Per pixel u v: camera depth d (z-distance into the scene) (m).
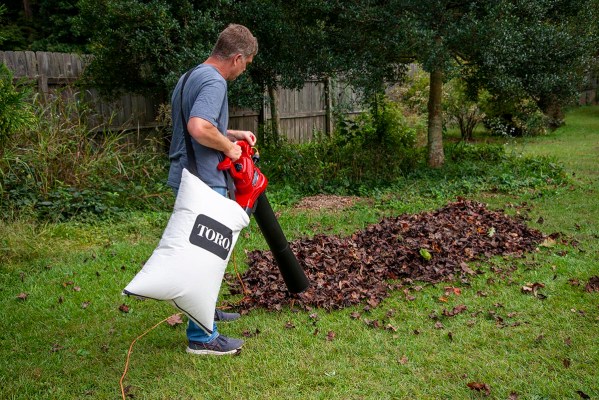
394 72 9.62
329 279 4.66
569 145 13.35
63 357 3.55
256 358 3.47
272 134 11.27
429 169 9.76
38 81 9.53
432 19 8.24
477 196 8.16
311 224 6.76
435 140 9.97
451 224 5.89
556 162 10.13
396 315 4.05
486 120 14.70
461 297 4.36
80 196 6.95
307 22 8.92
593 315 3.94
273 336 3.77
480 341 3.61
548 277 4.70
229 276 4.93
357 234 5.90
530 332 3.72
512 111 14.23
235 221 3.12
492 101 12.38
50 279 4.98
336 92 13.56
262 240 6.07
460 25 7.96
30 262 5.47
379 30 8.31
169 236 3.01
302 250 5.27
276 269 4.93
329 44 8.83
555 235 5.88
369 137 10.23
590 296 4.26
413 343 3.61
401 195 8.24
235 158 3.21
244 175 3.28
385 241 5.52
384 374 3.25
